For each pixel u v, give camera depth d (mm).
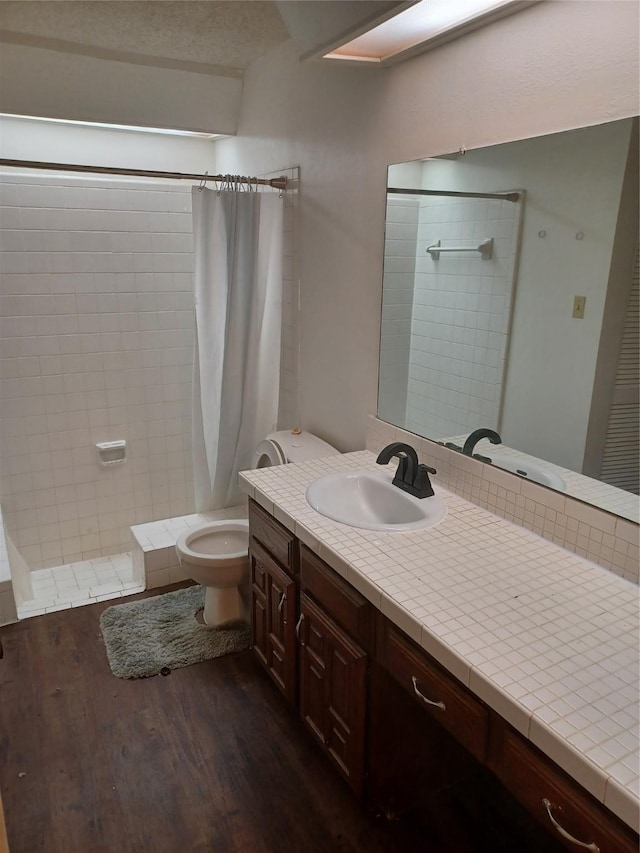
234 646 2404
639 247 1254
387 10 1393
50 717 2045
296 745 1938
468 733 1164
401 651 1341
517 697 1023
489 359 1691
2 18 2260
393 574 1426
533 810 1029
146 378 3205
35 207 2785
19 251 2795
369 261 2164
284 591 1871
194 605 2693
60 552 3195
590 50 1301
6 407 2910
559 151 1400
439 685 1229
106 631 2508
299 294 2699
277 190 2727
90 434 3133
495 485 1728
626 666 1103
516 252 1555
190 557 2350
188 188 3086
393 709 1571
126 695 2150
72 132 3119
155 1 2111
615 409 1352
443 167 1756
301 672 1862
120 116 2863
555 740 941
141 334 3143
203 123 3037
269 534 1942
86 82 2686
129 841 1615
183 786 1783
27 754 1893
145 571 2846
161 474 3367
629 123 1244
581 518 1472
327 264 2436
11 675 2256
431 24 1535
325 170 2355
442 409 1906
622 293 1302
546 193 1447
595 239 1346
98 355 3066
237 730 1996
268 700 2137
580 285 1396
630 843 863
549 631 1204
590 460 1429
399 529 1651
